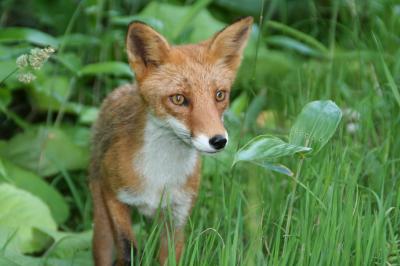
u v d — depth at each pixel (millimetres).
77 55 13102
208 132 7164
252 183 8805
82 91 12492
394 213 8070
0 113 12039
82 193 11383
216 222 8086
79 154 11336
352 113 10422
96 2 12484
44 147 11227
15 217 9484
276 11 14461
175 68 7637
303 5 14500
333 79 11266
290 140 7258
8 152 11352
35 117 12625
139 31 7727
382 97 10117
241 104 11398
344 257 7098
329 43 13000
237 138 10359
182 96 7508
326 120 7234
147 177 7863
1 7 13867
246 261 7129
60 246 9031
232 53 8055
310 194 7773
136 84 8102
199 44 8125
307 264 7164
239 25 7941
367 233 7336
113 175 7973
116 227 8023
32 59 7984
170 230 8055
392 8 12344
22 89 12617
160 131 7734
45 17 13617
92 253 8695
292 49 13445
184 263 7445
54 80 11500
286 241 7430
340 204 7508
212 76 7645
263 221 8516
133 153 7852
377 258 7277
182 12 12875
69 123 12195
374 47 11672
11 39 10484
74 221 11062
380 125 10031
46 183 10742
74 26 13555
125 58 12633
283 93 10984
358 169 8023
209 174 10141
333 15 12914
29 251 9203
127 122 8055
